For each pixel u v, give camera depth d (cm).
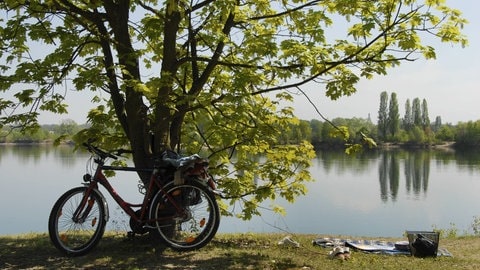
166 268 562
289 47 715
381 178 4728
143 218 618
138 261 587
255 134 831
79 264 573
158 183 613
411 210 2820
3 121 754
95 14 721
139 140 709
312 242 791
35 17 752
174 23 713
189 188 607
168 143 727
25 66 703
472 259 694
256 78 721
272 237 892
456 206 3009
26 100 732
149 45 877
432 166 6344
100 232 606
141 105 714
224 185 855
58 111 814
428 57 710
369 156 8431
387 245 764
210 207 618
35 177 3988
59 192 3062
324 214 2581
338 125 837
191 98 694
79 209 604
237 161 902
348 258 636
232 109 805
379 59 729
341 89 754
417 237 705
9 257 603
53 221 604
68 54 740
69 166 5181
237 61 860
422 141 11269
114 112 806
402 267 601
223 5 686
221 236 903
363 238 936
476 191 3788
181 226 630
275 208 973
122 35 720
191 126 926
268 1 838
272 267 577
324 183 4228
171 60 732
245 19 785
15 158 6544
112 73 714
